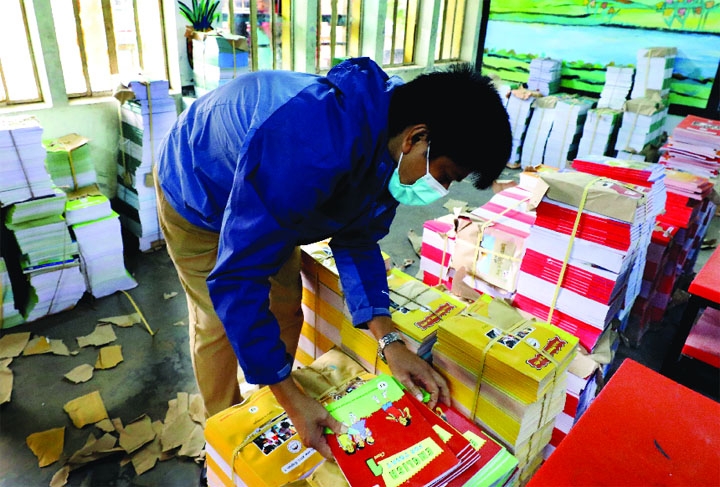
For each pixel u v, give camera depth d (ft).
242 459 3.35
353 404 3.49
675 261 8.15
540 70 17.89
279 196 2.81
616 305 5.66
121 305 8.50
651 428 2.65
